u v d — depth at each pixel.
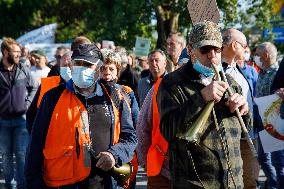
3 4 34.16
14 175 8.59
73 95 4.19
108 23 21.55
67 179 4.11
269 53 7.82
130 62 10.59
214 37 3.45
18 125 7.83
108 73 5.11
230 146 3.49
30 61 12.84
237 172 3.53
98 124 4.22
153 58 7.10
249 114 3.63
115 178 4.30
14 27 34.53
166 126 3.51
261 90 7.98
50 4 34.34
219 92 3.29
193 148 3.44
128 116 4.46
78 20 34.53
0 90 7.78
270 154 7.56
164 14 20.52
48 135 4.12
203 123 3.30
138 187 8.73
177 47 7.41
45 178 4.15
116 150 4.23
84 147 4.13
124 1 20.81
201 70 3.50
